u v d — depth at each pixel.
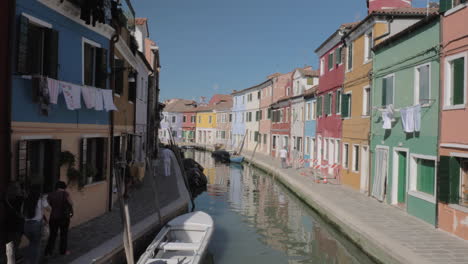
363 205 13.16
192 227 9.73
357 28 16.45
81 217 9.70
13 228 6.35
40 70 7.94
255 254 10.40
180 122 68.25
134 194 14.52
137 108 17.36
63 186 7.37
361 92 16.19
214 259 9.98
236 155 38.28
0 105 6.77
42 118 7.90
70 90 8.34
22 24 7.13
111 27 10.64
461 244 8.71
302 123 27.70
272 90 36.31
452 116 9.77
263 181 24.61
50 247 7.21
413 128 11.46
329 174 21.06
